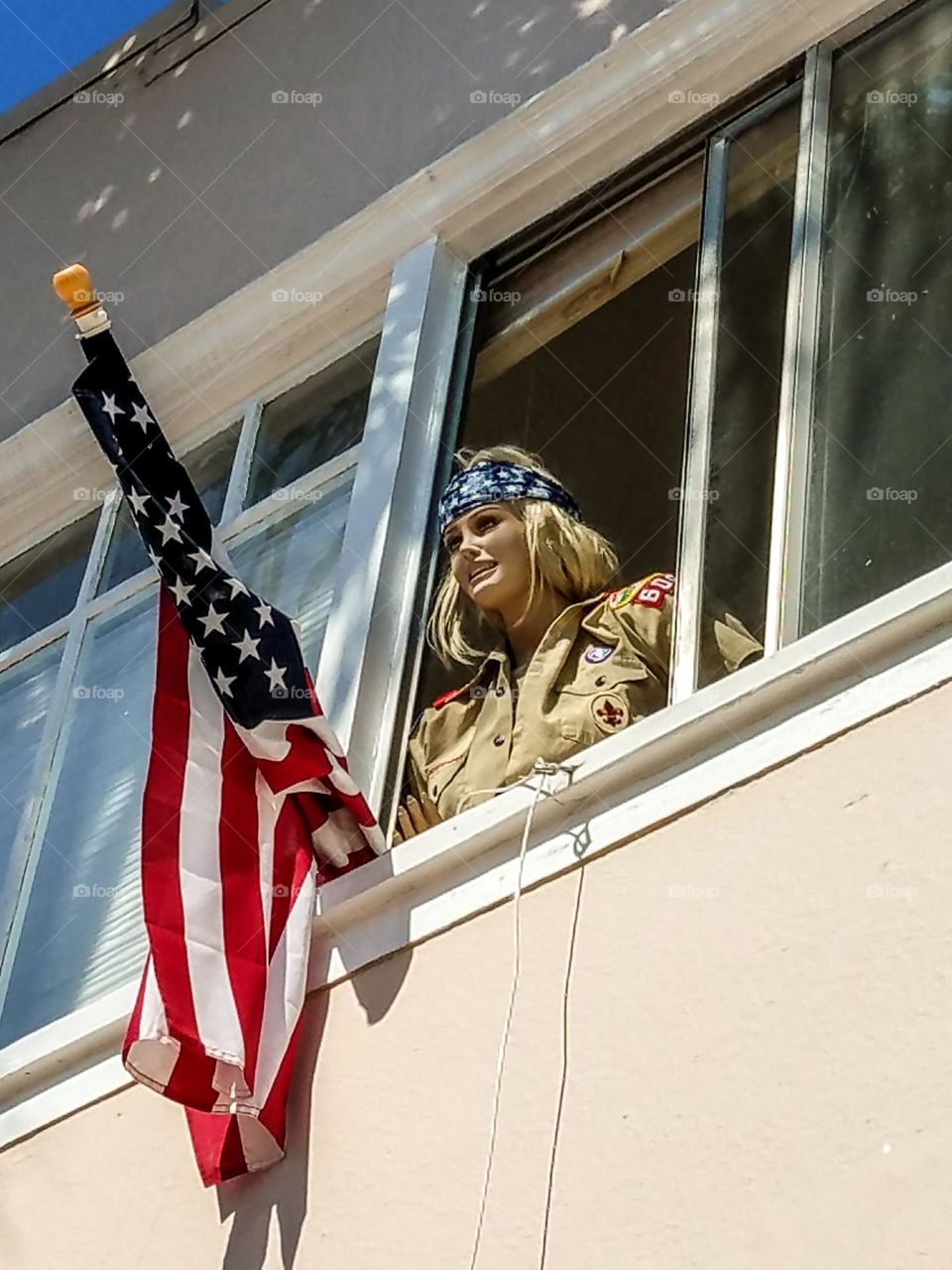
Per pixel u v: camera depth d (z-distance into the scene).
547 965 4.80
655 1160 4.31
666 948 4.62
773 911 4.50
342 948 5.26
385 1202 4.72
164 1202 5.19
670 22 7.08
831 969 4.33
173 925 5.13
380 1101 4.91
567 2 7.87
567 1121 4.51
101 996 6.25
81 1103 5.58
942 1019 4.11
